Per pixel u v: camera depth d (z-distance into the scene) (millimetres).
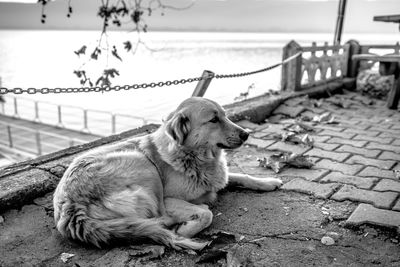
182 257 2639
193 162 3246
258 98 7445
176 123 3102
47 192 3625
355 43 9812
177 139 3076
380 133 5824
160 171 3256
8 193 3322
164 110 23531
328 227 3033
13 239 2891
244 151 5027
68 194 2803
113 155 3080
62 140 16672
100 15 2801
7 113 22797
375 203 3357
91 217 2684
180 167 3199
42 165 4023
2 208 3262
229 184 3822
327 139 5504
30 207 3391
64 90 3127
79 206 2713
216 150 3385
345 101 8156
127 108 24625
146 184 2980
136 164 3070
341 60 9883
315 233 2936
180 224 3020
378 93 8898
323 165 4426
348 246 2746
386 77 8727
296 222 3115
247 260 2564
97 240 2668
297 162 4359
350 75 10094
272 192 3732
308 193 3660
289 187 3807
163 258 2627
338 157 4699
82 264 2551
